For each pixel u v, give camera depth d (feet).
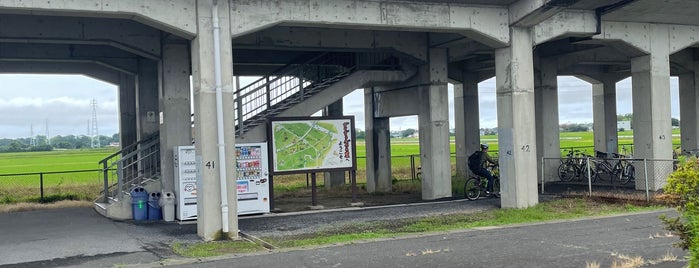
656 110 61.93
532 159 51.65
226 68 40.34
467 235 38.01
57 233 43.47
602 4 52.70
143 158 55.88
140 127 60.80
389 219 46.62
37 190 78.13
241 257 33.17
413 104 66.13
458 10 48.47
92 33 50.70
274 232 42.11
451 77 89.35
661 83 62.23
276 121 54.44
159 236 41.50
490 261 29.76
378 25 45.50
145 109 60.95
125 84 68.18
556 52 74.69
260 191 52.26
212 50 39.99
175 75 52.85
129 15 38.19
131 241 39.47
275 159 54.08
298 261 31.42
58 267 31.99
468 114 90.17
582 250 31.78
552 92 78.38
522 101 51.03
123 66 60.39
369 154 74.59
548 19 51.16
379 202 61.46
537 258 30.09
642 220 41.88
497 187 61.62
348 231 41.39
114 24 51.37
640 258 28.84
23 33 48.91
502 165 52.03
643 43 61.11
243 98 57.11
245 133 54.13
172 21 39.11
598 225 40.45
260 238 39.60
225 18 40.42
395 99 69.21
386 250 33.60
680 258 28.91
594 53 78.54
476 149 90.43
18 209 58.08
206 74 39.86
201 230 40.34
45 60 58.44
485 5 49.52
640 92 62.95
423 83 64.08
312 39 57.31
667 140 62.39
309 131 55.77
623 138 225.35
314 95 59.67
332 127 56.70
